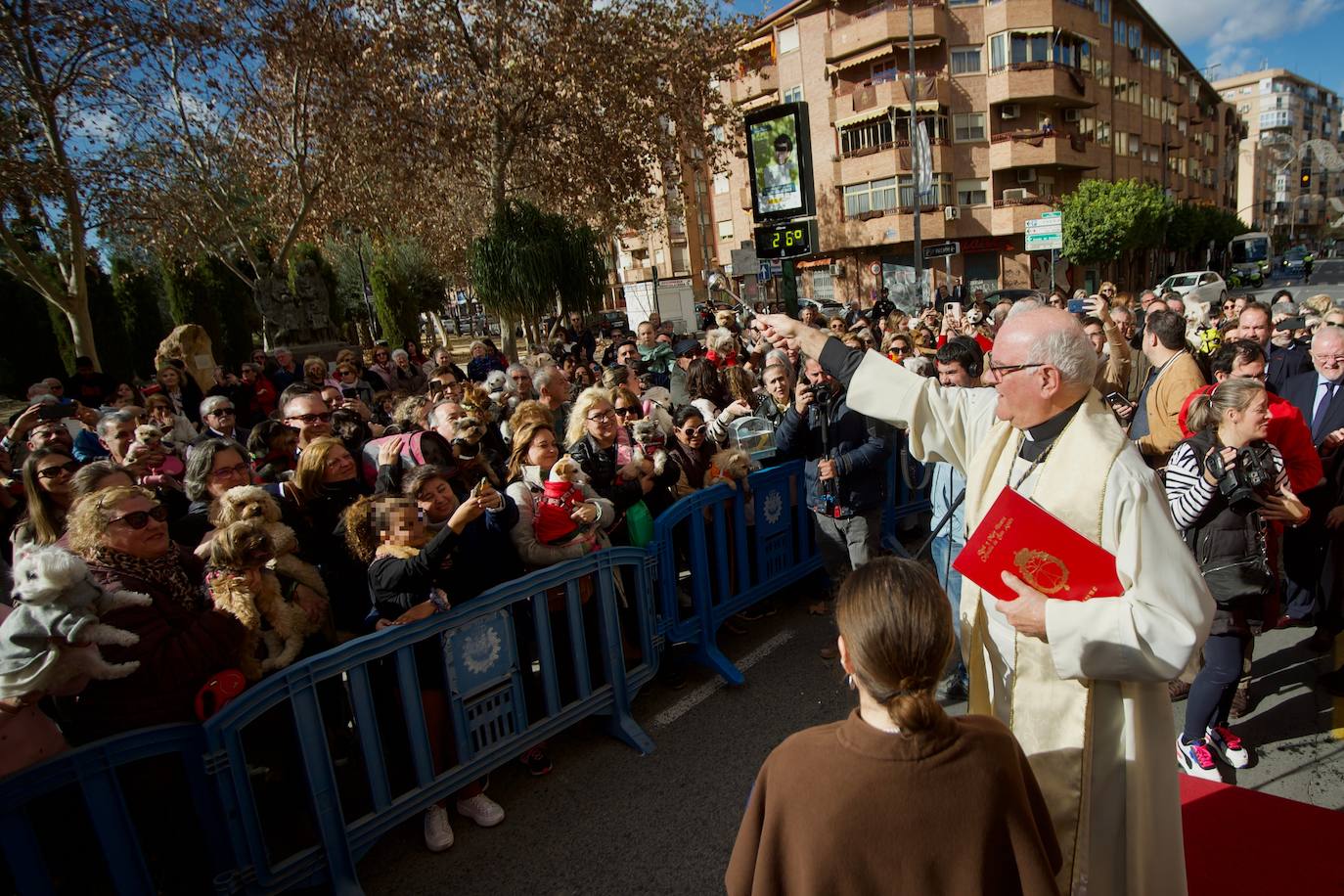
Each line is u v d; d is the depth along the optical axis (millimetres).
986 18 31812
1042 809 1365
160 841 2330
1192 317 8758
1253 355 4184
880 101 31109
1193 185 51938
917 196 23359
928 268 32906
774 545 4535
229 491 3014
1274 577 2963
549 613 3271
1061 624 1683
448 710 2949
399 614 2855
